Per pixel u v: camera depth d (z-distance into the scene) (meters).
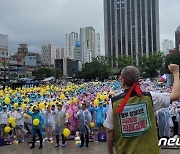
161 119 12.81
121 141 3.05
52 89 34.94
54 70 125.44
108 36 153.75
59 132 13.44
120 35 152.12
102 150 12.34
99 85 47.41
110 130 3.13
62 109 13.70
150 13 149.88
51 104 16.20
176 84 3.12
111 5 152.88
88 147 13.07
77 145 13.43
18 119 15.20
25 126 15.78
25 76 123.19
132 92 3.09
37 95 26.91
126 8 150.88
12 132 15.68
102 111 14.94
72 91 33.22
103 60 114.81
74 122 15.41
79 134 13.80
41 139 13.34
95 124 15.30
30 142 14.72
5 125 15.39
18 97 25.22
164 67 94.81
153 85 35.44
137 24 150.25
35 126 13.20
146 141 3.00
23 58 149.88
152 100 3.08
